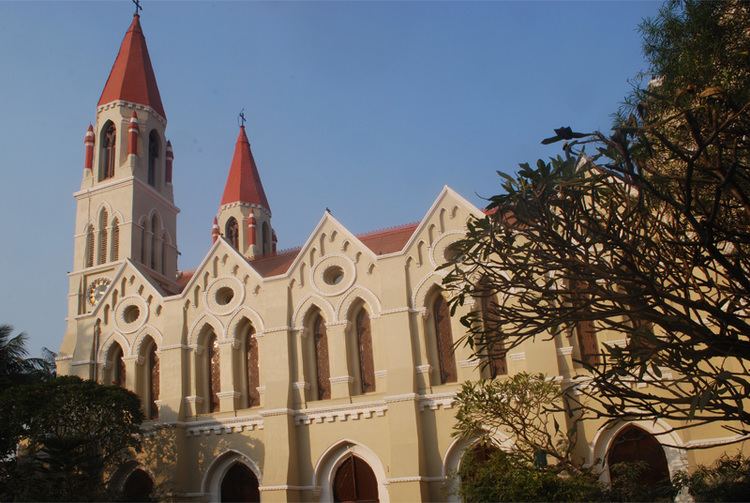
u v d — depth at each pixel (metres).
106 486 39.44
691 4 20.38
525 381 30.53
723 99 15.06
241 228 69.50
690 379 14.90
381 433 38.25
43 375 50.56
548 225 16.55
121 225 52.00
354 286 41.12
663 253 16.41
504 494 26.80
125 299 47.06
